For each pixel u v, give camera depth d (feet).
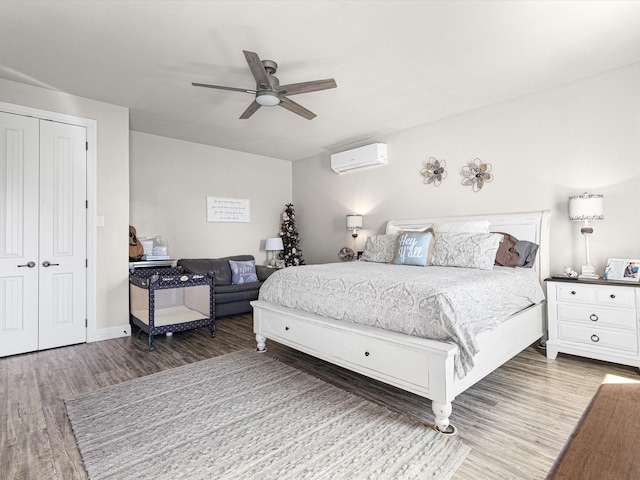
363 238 17.97
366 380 8.94
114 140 12.83
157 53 9.29
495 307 8.32
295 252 20.75
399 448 5.98
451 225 13.07
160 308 13.96
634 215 10.16
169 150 17.22
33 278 11.28
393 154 16.47
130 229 14.78
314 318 8.98
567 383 8.59
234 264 17.33
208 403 7.65
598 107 10.73
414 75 10.66
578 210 10.19
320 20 7.92
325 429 6.59
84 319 12.19
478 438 6.26
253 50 9.14
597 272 10.81
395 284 7.90
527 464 5.54
